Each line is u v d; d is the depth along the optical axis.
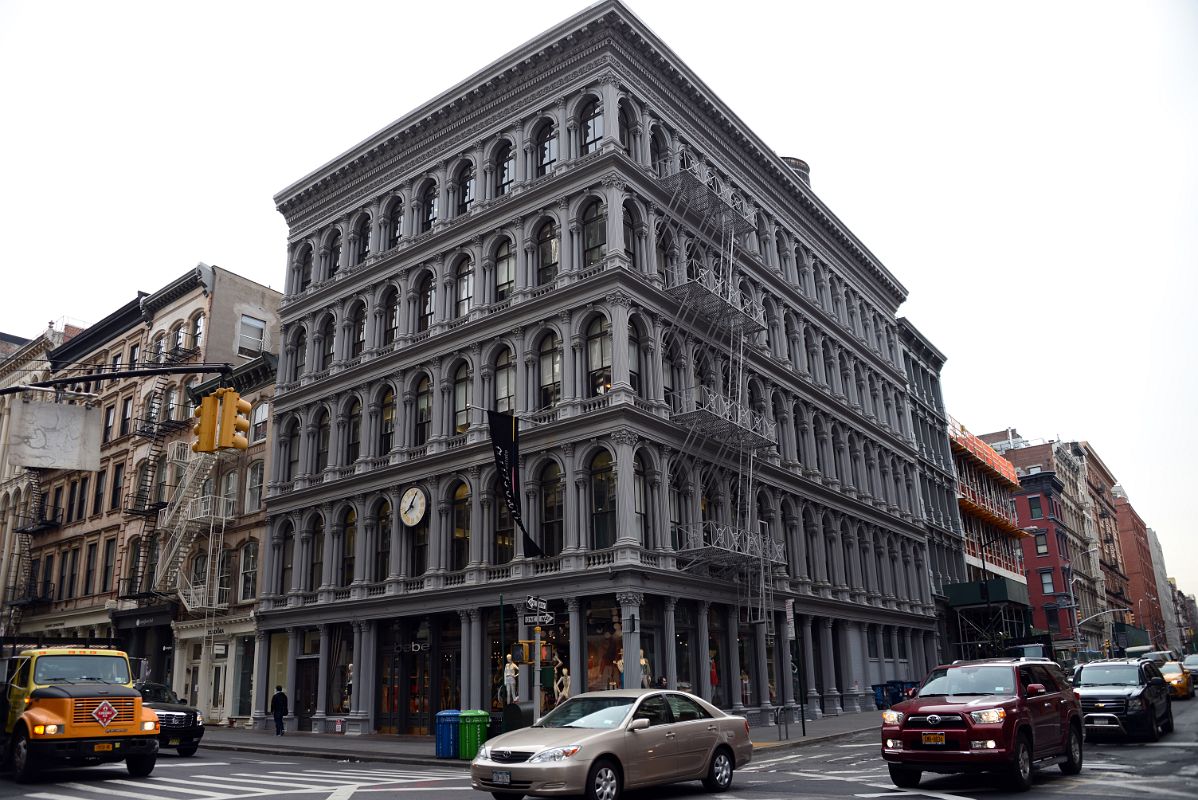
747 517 34.50
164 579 46.16
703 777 15.16
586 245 34.12
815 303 47.16
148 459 51.62
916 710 14.78
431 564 34.88
